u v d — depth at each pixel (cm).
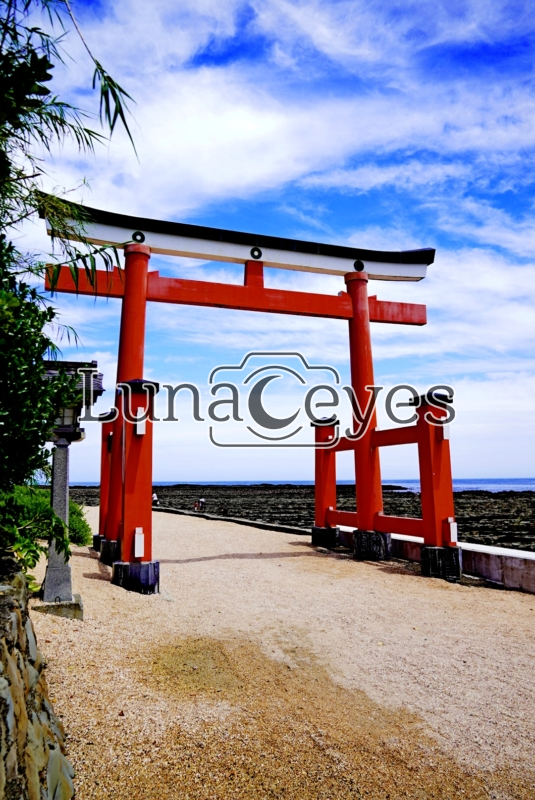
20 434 283
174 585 727
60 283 817
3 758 159
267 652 461
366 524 976
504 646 488
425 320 1105
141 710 322
